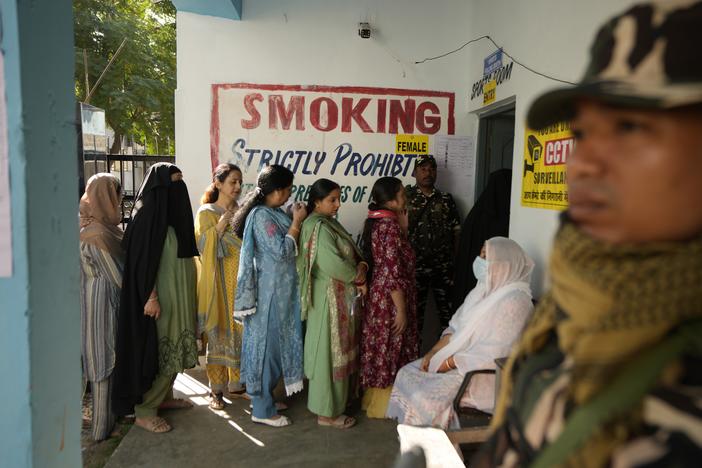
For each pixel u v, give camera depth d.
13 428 1.25
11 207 1.20
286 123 4.04
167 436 2.96
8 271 1.21
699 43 0.44
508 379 0.69
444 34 4.05
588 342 0.47
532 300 2.58
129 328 2.85
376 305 3.08
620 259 0.49
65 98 1.37
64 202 1.37
